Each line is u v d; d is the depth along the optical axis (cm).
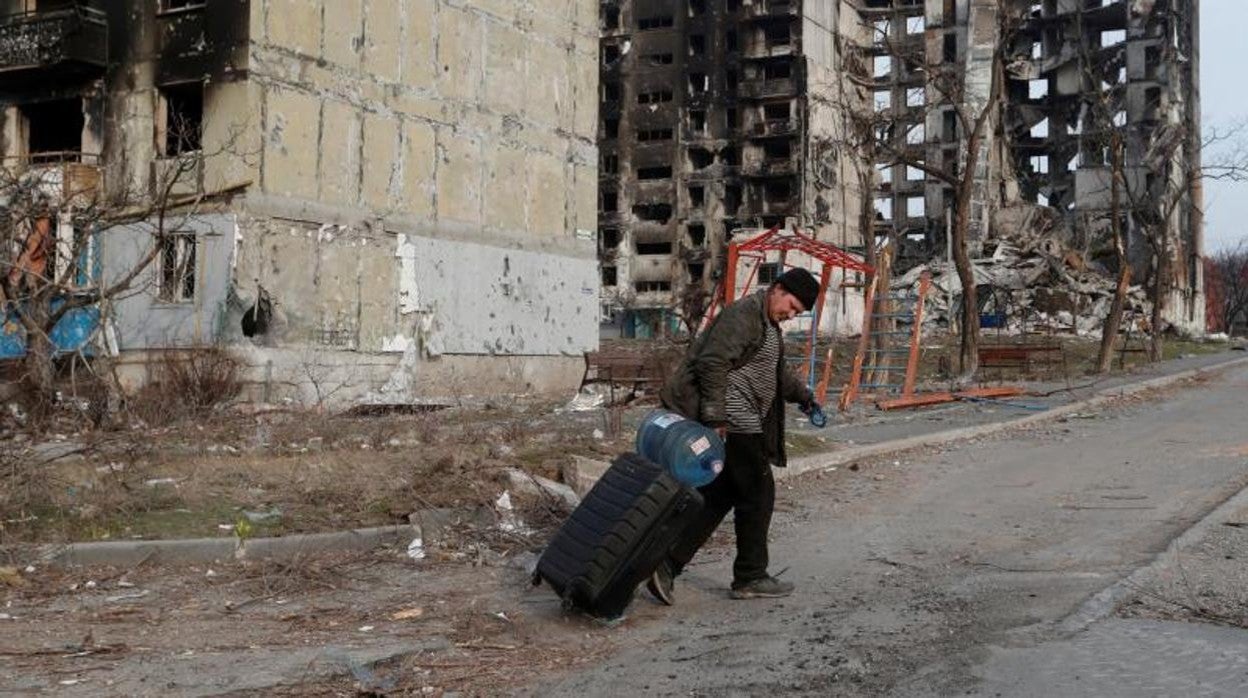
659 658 571
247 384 2381
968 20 7906
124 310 2398
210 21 2470
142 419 1616
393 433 1374
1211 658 523
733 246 1936
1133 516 942
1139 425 1812
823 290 2117
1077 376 3161
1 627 666
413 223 2842
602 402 2205
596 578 626
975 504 1050
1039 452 1475
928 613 632
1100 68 7544
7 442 1284
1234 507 945
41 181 1880
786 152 8288
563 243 3378
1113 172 3569
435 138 2917
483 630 641
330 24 2627
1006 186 7919
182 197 2422
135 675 560
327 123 2616
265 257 2450
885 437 1576
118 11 2575
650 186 8512
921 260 7850
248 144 2428
